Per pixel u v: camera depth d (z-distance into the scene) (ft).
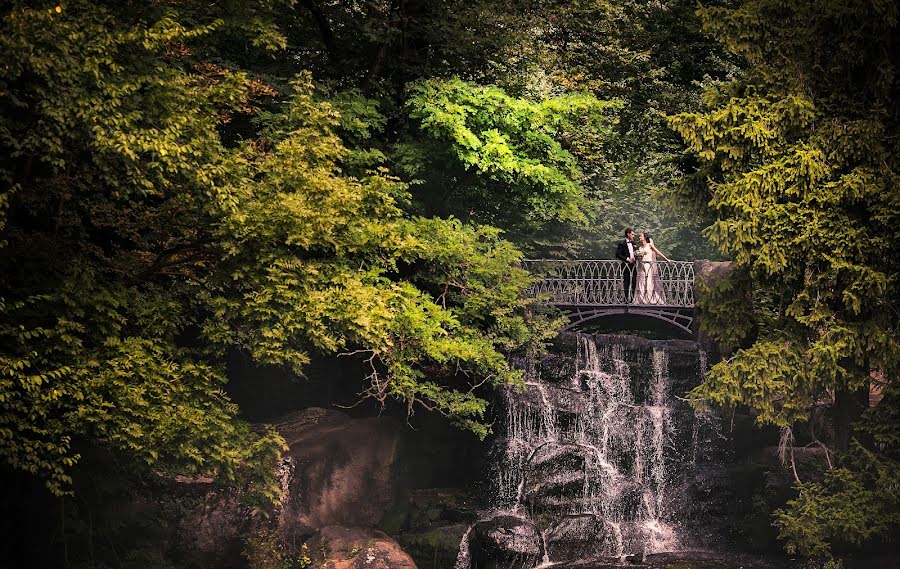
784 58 66.64
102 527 53.67
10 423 43.80
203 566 55.77
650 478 72.79
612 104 79.30
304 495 60.95
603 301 89.66
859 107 66.08
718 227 65.51
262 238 48.42
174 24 44.70
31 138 41.68
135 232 51.90
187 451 47.65
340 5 83.15
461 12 81.66
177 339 66.49
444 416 71.56
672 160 96.63
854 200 64.08
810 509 62.23
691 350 78.79
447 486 71.67
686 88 98.12
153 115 44.75
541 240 93.86
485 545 61.98
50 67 41.16
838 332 63.72
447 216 81.92
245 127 68.28
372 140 74.79
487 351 65.05
